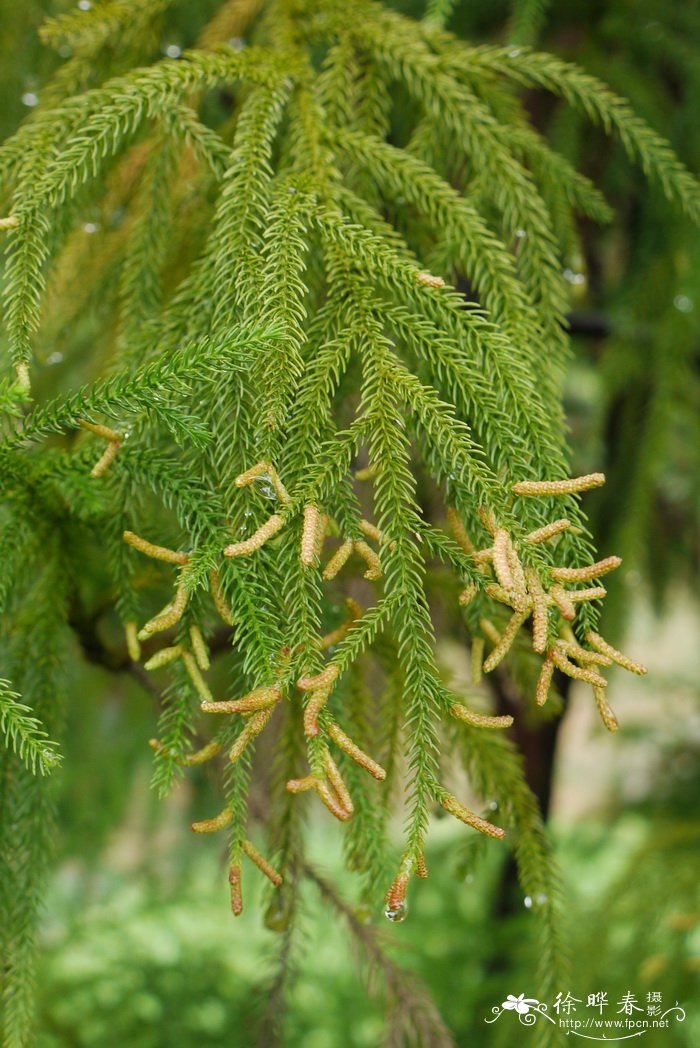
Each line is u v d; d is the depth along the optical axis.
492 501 0.59
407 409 0.62
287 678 0.58
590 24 0.97
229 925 2.34
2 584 0.64
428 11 0.70
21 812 0.67
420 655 0.59
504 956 1.57
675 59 0.96
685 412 0.98
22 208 0.62
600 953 1.08
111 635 0.76
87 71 0.70
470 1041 1.36
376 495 0.60
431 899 1.91
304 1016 2.03
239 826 0.60
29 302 0.62
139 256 0.68
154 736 1.35
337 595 0.69
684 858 1.15
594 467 1.14
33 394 0.93
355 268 0.62
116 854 2.25
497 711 1.27
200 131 0.64
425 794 0.58
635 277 0.98
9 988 0.66
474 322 0.62
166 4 0.69
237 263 0.61
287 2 0.68
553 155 0.68
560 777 2.49
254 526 0.60
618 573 0.98
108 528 0.65
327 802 0.57
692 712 1.58
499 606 0.65
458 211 0.64
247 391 0.61
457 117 0.66
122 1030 2.02
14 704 0.60
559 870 0.69
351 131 0.66
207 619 0.62
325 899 0.75
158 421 0.63
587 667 0.59
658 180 0.93
